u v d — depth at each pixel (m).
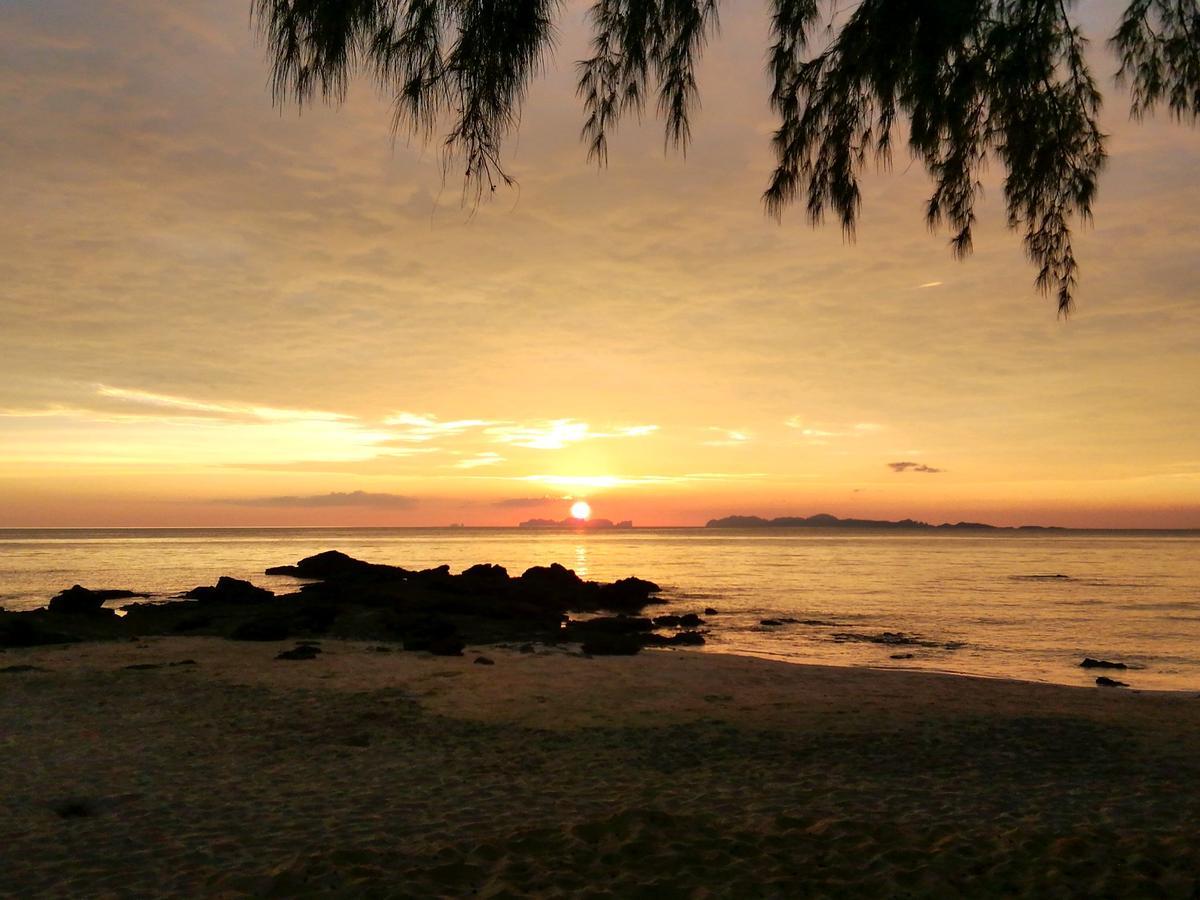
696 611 32.56
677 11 3.55
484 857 5.57
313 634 20.70
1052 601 37.72
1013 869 5.18
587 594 34.69
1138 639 25.14
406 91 3.21
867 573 60.59
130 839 6.08
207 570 57.09
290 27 3.03
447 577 33.22
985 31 3.88
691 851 5.60
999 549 123.06
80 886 5.15
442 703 12.12
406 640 19.05
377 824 6.50
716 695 13.20
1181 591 43.78
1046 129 4.16
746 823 6.39
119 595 35.31
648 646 22.39
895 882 5.02
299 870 5.23
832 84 3.97
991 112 4.14
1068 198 4.30
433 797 7.38
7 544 126.50
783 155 4.13
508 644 20.16
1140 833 5.98
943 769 8.58
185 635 20.72
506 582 34.47
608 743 9.81
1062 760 9.02
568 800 7.27
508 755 9.17
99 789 7.51
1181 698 13.77
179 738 9.73
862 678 15.34
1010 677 18.50
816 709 12.08
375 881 5.09
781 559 85.75
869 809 6.88
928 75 3.78
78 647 18.05
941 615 31.59
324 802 7.18
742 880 5.10
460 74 3.22
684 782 7.99
